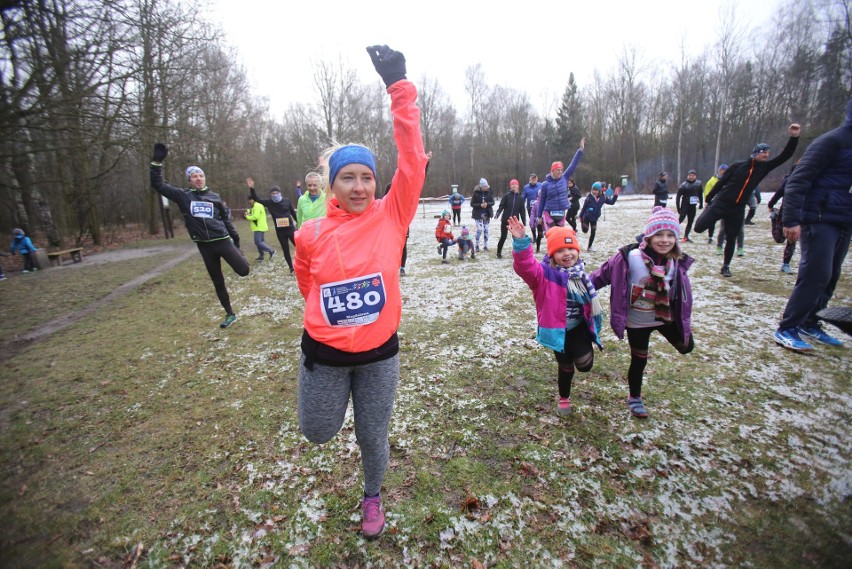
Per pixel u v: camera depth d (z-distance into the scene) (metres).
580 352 2.93
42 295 8.52
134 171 25.83
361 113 39.81
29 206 20.50
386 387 1.92
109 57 11.80
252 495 2.49
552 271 2.90
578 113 54.78
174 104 15.82
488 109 56.91
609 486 2.45
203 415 3.39
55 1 10.30
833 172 3.68
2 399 3.85
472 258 9.86
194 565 2.07
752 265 7.34
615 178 50.41
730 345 4.16
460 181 56.69
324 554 2.09
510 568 1.98
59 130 11.56
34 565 2.09
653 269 2.83
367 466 2.09
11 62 10.81
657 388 3.46
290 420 3.26
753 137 41.31
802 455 2.60
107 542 2.21
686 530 2.13
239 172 29.80
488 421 3.12
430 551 2.08
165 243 19.00
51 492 2.59
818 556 1.93
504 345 4.47
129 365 4.49
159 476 2.70
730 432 2.86
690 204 9.96
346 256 1.78
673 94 47.47
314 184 6.23
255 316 6.05
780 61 39.41
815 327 4.22
